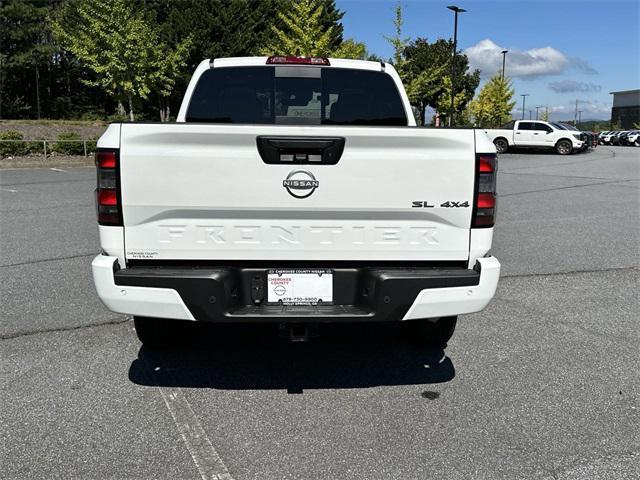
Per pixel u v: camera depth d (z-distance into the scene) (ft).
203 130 10.36
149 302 10.67
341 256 11.07
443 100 157.07
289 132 10.46
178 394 12.21
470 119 171.63
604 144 165.68
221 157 10.53
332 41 132.26
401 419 11.17
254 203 10.69
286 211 10.80
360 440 10.39
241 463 9.64
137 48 93.50
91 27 93.71
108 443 10.24
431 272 11.00
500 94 166.91
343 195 10.76
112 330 15.87
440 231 11.12
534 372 13.37
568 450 10.07
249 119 15.57
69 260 23.56
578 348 14.82
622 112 290.76
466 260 11.32
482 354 14.46
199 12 129.18
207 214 10.78
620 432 10.68
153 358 14.11
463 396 12.16
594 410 11.53
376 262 11.25
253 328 16.40
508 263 23.72
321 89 15.61
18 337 15.25
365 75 15.67
